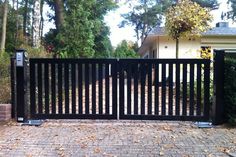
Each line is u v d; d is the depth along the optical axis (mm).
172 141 6008
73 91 7680
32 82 7688
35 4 17391
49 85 7746
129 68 7602
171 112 7598
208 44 18984
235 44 19031
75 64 7656
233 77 7168
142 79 7594
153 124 7434
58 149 5504
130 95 7629
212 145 5750
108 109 7668
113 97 7645
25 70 7586
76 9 22578
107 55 28312
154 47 20766
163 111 7609
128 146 5676
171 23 14672
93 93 7664
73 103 7684
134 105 7645
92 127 7094
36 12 17344
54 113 7699
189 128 7082
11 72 7727
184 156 5152
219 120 7340
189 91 7621
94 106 7684
